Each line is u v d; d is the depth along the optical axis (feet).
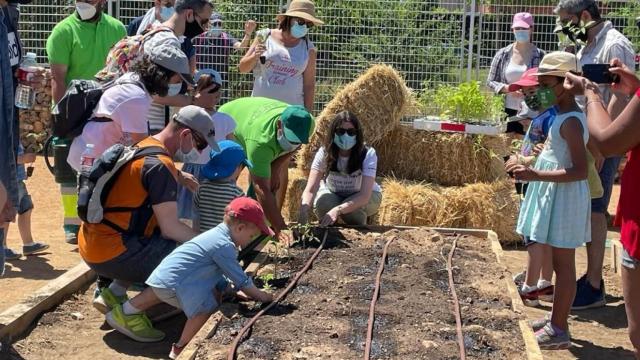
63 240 26.27
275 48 25.95
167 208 16.74
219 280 16.88
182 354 15.11
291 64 25.95
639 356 14.74
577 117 17.58
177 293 16.26
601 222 21.30
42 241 26.03
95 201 16.69
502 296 18.86
